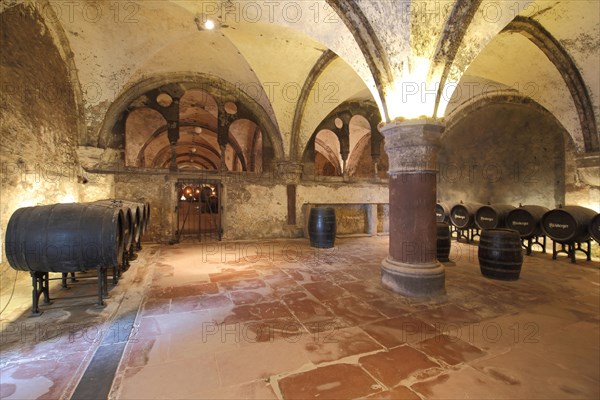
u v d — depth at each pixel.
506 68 6.30
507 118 8.02
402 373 2.14
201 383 2.02
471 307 3.43
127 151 11.09
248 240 8.39
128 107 7.50
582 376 2.10
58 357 2.34
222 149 8.43
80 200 6.64
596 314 3.24
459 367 2.22
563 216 5.81
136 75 7.08
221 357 2.35
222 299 3.65
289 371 2.16
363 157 12.63
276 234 8.74
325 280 4.46
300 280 4.46
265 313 3.23
